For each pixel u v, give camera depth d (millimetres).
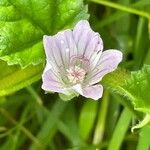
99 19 164
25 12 131
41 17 132
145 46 156
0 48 127
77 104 160
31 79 134
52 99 162
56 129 158
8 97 160
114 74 123
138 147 136
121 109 154
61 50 121
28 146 162
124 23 159
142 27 156
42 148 156
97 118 157
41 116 160
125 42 159
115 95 137
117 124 141
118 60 120
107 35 157
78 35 122
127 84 122
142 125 120
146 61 150
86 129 154
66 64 123
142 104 120
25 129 158
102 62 121
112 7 161
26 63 129
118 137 141
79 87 111
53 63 118
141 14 152
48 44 117
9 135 157
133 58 158
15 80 133
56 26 134
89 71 122
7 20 129
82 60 123
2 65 132
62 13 134
